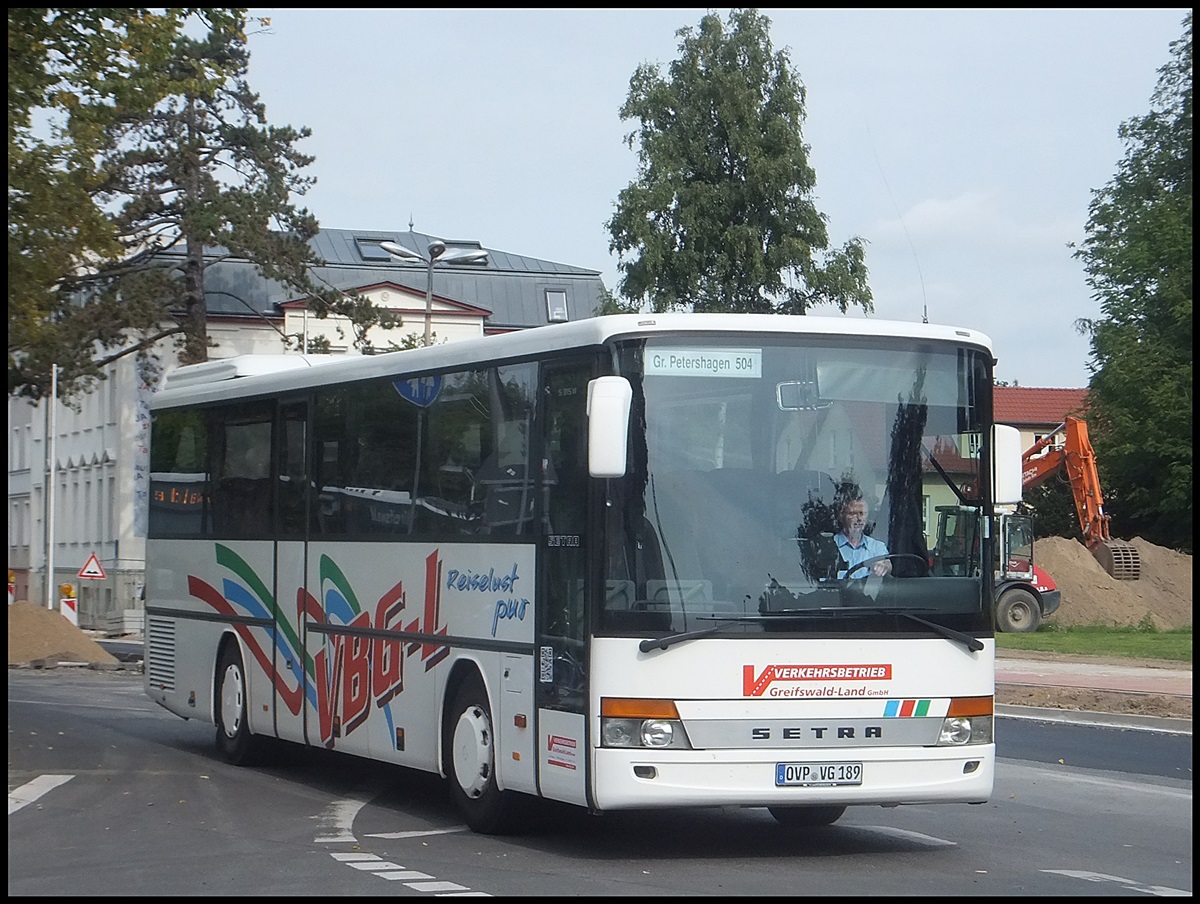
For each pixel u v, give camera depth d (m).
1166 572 50.81
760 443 10.72
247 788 14.80
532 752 11.11
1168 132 66.38
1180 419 61.78
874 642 10.63
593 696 10.38
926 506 10.98
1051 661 34.00
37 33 19.88
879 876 10.05
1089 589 48.91
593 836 11.83
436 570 12.70
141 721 22.06
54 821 12.52
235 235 47.47
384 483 13.73
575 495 10.84
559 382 11.20
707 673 10.33
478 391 12.32
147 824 12.37
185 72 39.25
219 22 21.34
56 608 72.44
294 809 13.34
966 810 13.63
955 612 10.91
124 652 43.16
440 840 11.59
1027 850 11.33
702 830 12.23
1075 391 106.38
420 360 13.27
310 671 14.94
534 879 9.82
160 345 54.72
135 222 47.94
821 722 10.48
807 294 54.62
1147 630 45.59
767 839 11.77
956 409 11.20
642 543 10.44
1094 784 15.48
